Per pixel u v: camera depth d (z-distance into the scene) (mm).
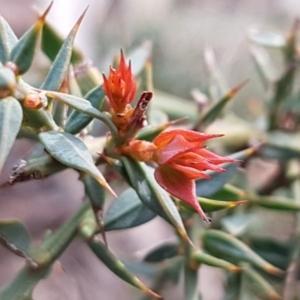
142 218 316
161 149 280
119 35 809
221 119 412
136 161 284
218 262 332
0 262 620
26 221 603
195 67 820
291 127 406
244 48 886
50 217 612
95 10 807
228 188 338
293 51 406
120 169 286
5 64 276
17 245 305
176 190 278
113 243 635
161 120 382
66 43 285
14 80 272
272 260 375
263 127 407
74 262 590
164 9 911
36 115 279
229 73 872
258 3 980
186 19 902
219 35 903
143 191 283
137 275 388
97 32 775
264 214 627
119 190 372
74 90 328
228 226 371
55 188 632
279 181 413
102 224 310
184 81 808
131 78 282
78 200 625
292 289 359
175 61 827
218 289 641
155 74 806
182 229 282
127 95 282
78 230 313
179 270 363
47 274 313
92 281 591
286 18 968
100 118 282
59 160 274
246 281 362
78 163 274
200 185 318
